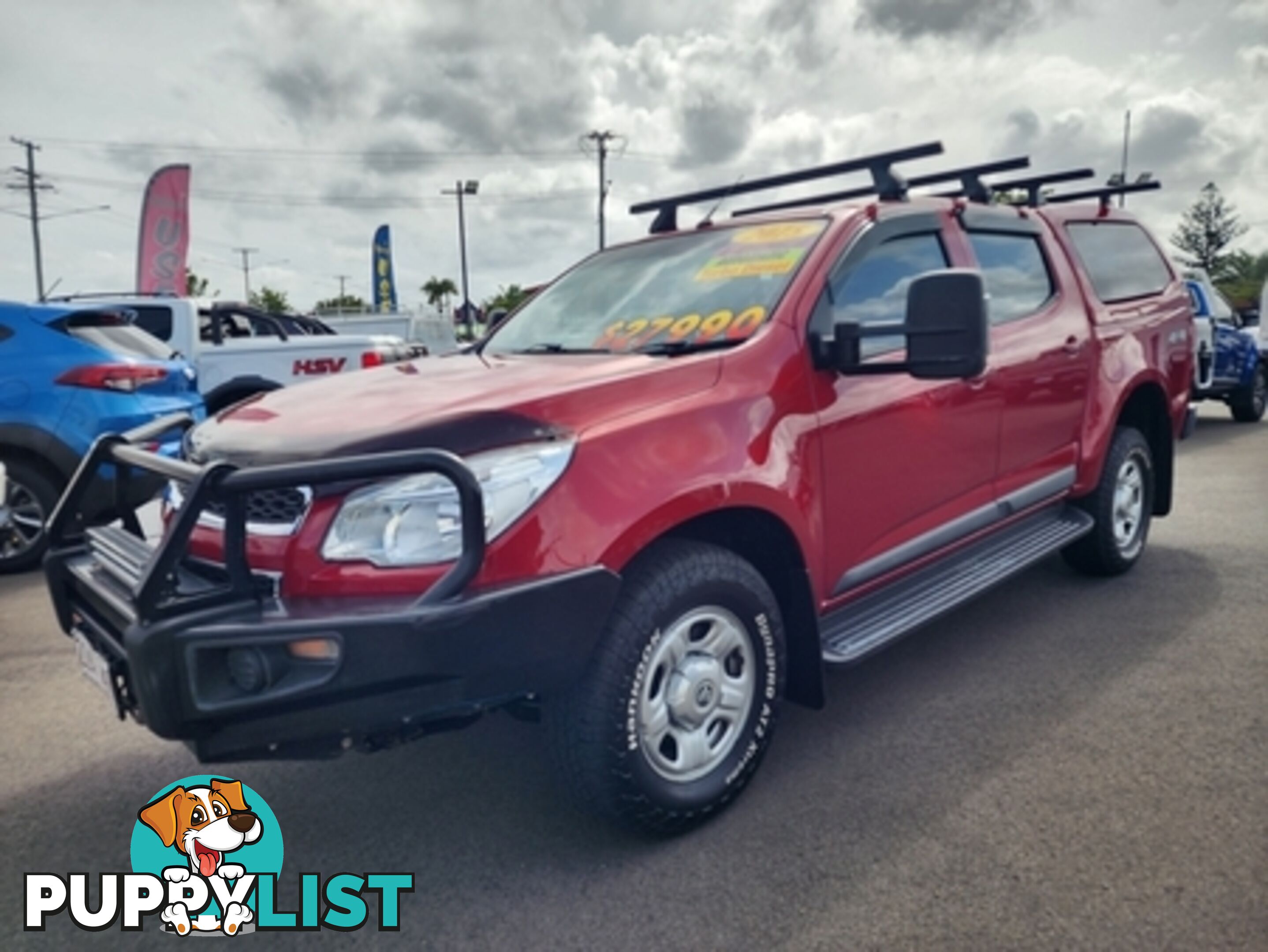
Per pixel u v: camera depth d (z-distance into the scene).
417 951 2.34
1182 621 4.32
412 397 2.73
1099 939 2.22
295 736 2.25
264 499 2.50
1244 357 11.30
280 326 11.71
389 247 45.84
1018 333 4.07
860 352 3.17
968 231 3.98
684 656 2.70
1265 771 2.95
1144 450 5.04
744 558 2.96
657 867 2.61
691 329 3.25
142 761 3.42
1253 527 6.04
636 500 2.49
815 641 3.05
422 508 2.32
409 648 2.18
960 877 2.49
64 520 3.03
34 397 5.94
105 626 2.66
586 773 2.53
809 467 3.00
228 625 2.21
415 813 2.97
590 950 2.30
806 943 2.27
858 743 3.28
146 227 23.73
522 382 2.77
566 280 4.22
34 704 3.95
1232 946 2.17
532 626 2.30
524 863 2.67
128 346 6.62
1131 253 5.20
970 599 3.67
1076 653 4.00
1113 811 2.76
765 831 2.75
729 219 3.96
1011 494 4.09
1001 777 3.00
